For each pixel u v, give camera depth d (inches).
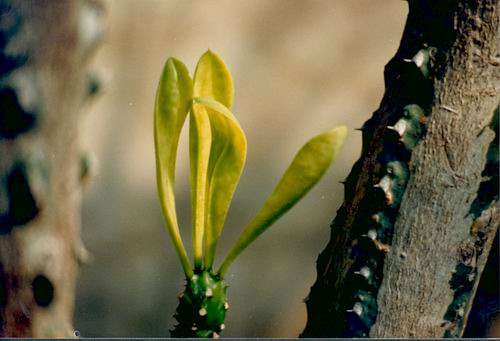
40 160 21.9
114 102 70.7
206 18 72.6
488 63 22.0
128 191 71.5
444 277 22.4
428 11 22.4
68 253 22.7
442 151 22.1
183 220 71.9
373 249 22.4
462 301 22.6
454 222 22.3
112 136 70.9
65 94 21.8
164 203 23.3
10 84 21.5
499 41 22.0
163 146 23.1
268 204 23.2
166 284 71.5
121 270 71.3
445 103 22.1
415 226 22.2
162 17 71.0
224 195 23.4
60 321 22.7
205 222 23.5
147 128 71.5
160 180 23.2
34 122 21.7
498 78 22.0
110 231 71.1
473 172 22.1
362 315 22.5
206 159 23.4
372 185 22.5
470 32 22.0
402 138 22.1
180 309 23.4
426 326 22.5
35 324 22.4
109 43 69.5
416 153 22.1
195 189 23.4
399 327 22.5
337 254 22.9
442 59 22.1
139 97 70.9
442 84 22.1
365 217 22.5
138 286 71.3
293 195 22.9
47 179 22.0
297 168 22.8
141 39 70.6
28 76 21.6
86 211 70.7
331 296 22.9
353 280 22.6
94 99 22.4
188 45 71.6
